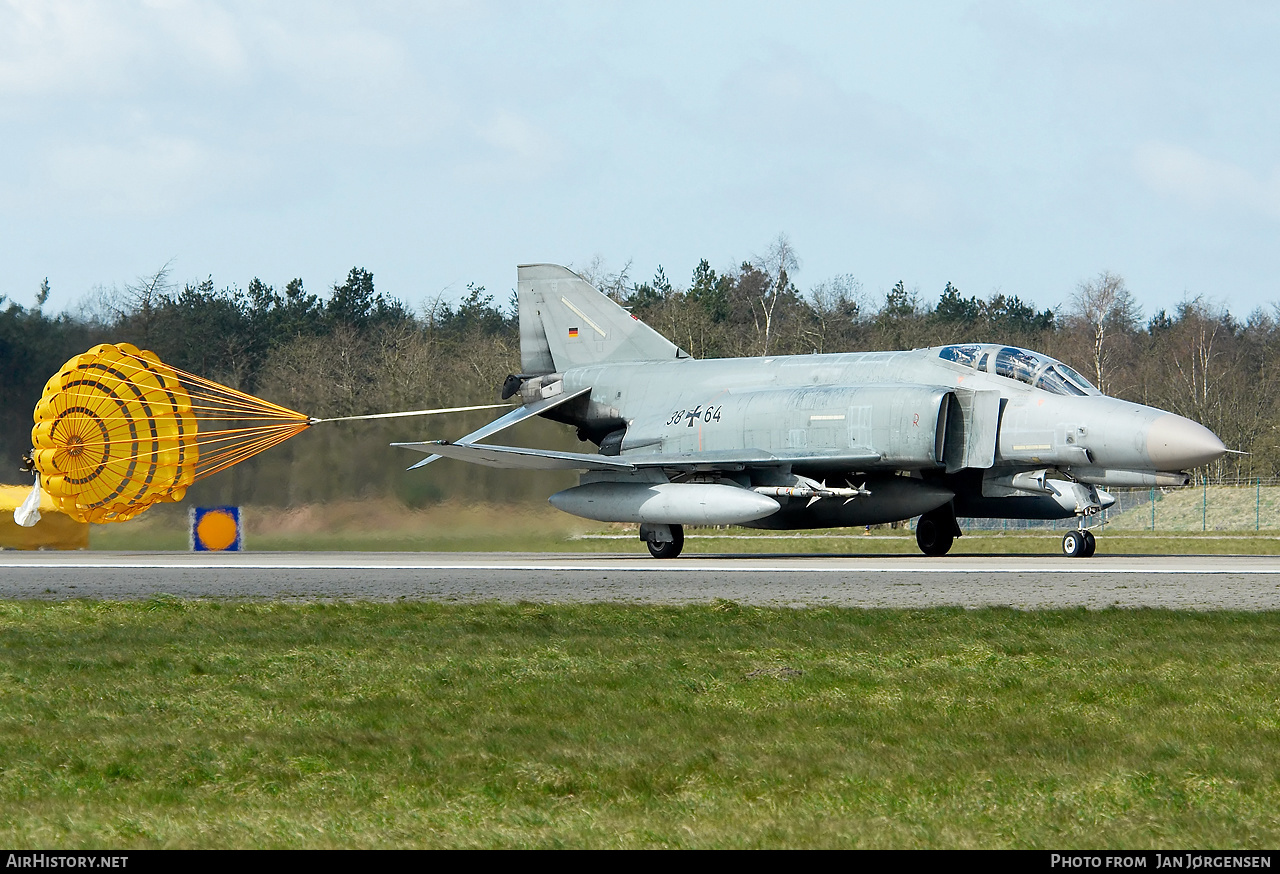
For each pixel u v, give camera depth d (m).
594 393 97.12
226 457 103.19
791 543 125.56
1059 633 41.00
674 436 88.12
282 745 26.33
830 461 79.81
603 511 84.69
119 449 91.25
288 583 62.69
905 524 161.50
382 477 108.31
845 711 29.20
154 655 38.47
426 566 75.06
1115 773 23.56
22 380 120.12
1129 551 109.75
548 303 102.31
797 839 19.78
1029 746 25.69
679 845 19.56
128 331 151.25
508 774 23.84
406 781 23.53
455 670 35.09
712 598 53.12
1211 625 42.28
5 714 29.83
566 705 30.14
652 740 26.42
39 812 21.73
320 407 123.56
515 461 84.75
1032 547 121.00
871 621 44.19
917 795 22.30
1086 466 77.38
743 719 28.42
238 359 178.25
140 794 22.88
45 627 45.72
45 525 104.12
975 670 34.56
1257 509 171.75
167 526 105.62
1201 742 25.92
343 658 37.56
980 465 78.88
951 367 81.25
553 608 49.00
